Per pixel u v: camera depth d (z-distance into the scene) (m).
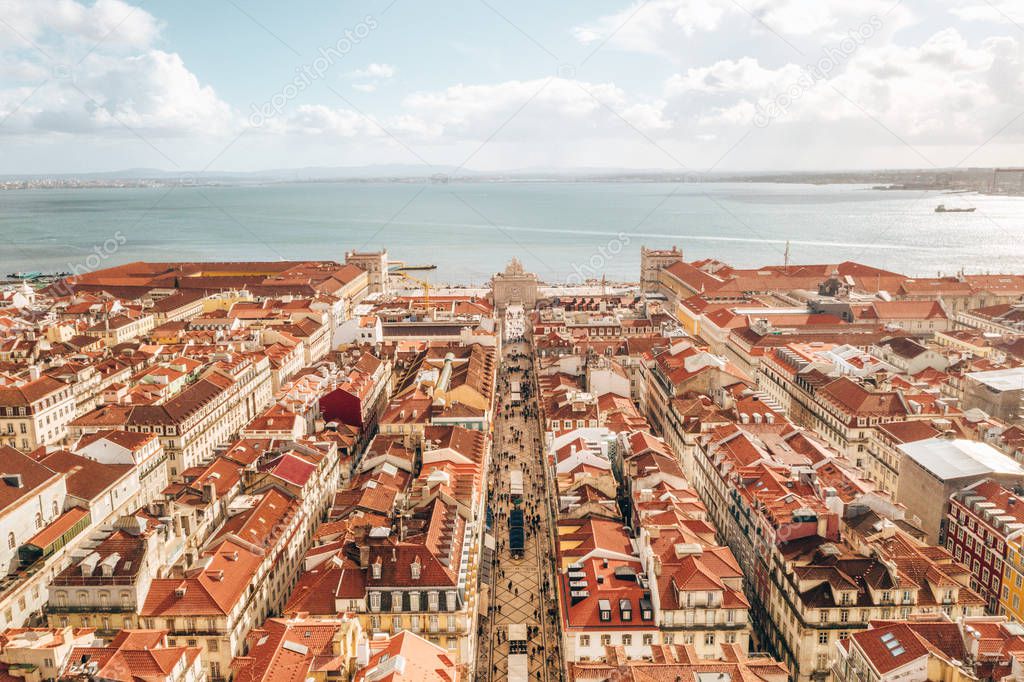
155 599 144.00
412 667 110.88
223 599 143.50
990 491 183.00
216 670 141.25
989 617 126.06
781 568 157.00
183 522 165.50
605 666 118.62
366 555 149.62
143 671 108.31
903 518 178.62
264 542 165.12
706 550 155.62
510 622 171.75
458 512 175.00
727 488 198.00
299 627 125.44
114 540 148.38
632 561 159.50
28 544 168.38
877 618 144.12
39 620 163.50
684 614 143.25
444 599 143.88
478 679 151.12
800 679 146.25
